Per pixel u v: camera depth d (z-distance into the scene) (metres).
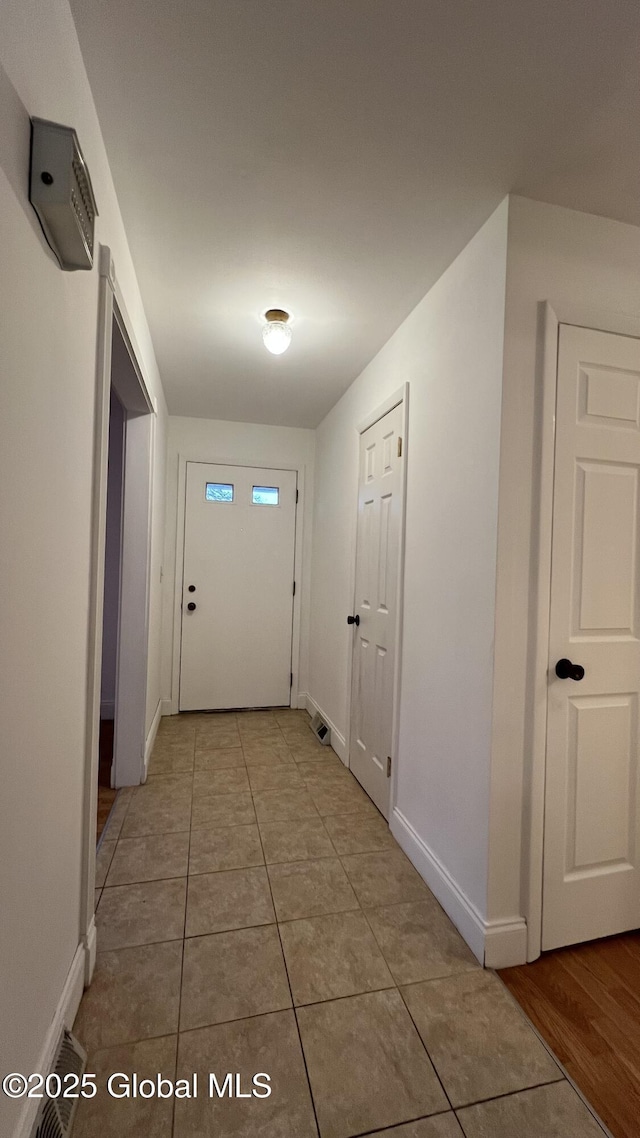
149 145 1.26
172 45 1.01
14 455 0.75
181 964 1.33
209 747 2.96
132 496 2.43
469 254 1.58
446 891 1.56
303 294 1.94
